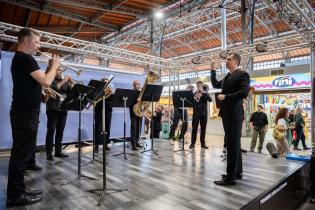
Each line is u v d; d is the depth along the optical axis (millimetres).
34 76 2027
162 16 8164
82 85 2736
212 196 2395
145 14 7492
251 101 10172
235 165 2752
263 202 2498
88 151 4797
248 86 2672
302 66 9156
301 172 3734
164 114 10555
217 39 13609
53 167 3467
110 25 8508
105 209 2072
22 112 2064
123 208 2098
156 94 4359
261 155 4684
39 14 7434
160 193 2467
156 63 7527
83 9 7105
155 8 7211
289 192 3230
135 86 4891
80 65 6254
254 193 2492
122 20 8172
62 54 10656
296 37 5168
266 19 11156
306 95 10719
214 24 11320
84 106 3088
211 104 11797
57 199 2285
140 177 3020
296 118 7980
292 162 4043
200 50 15094
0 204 2146
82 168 3436
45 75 2082
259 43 5617
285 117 5812
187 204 2193
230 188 2643
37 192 2363
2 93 5168
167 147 5348
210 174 3176
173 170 3367
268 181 2924
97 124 4691
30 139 2109
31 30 2131
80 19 7578
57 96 3705
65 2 6109
